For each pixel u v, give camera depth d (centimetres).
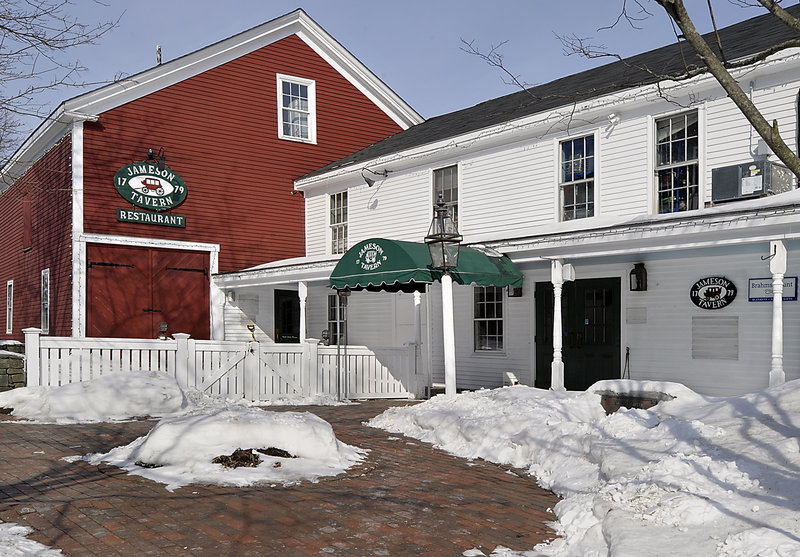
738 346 1115
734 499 471
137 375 1083
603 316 1316
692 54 1255
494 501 591
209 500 563
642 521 458
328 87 2156
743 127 1107
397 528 504
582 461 663
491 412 892
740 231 938
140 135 1778
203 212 1883
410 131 2098
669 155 1221
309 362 1398
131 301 1745
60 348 1128
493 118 1580
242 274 1788
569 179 1391
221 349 1288
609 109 1273
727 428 614
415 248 1167
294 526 501
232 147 1947
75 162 1672
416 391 1516
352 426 1025
